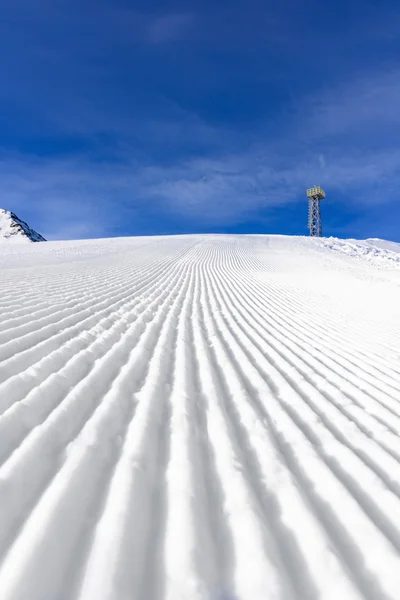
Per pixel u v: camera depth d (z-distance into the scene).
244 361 4.21
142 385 3.12
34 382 2.79
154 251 26.00
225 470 1.98
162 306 7.27
